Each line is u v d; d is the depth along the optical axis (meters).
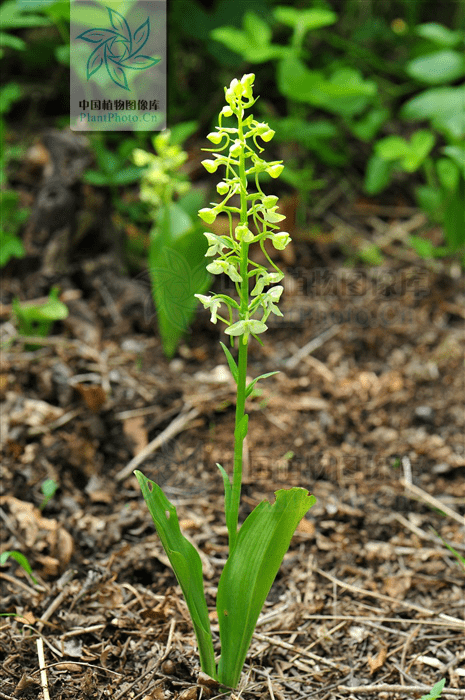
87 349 1.74
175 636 1.35
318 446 1.58
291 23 2.09
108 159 1.80
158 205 1.78
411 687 1.31
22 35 2.53
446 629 1.38
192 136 2.36
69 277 1.92
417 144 1.93
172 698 1.29
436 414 1.66
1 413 1.56
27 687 1.29
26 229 1.95
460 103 2.04
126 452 1.55
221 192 1.19
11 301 1.90
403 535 1.48
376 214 2.38
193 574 1.25
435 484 1.54
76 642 1.34
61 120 2.32
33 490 1.49
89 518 1.46
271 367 1.78
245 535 1.24
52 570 1.40
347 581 1.42
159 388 1.67
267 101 2.59
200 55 2.51
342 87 1.93
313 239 2.19
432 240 2.24
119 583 1.41
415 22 2.84
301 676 1.33
